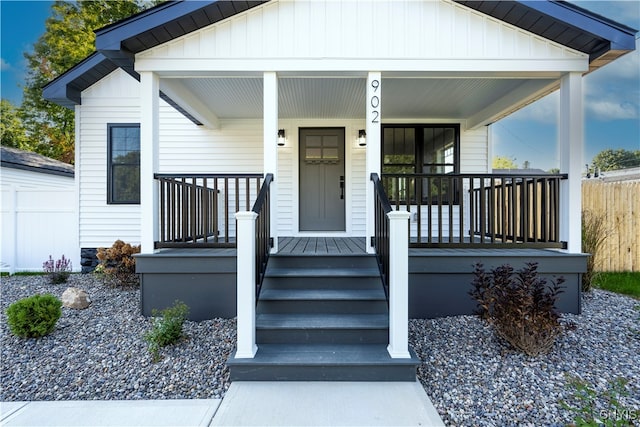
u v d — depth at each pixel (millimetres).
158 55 4023
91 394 2652
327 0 4102
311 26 4094
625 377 2723
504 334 3107
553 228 4254
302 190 6574
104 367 2994
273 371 2758
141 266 3928
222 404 2447
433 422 2229
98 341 3449
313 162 6574
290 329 3125
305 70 4094
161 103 6641
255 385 2689
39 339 3488
